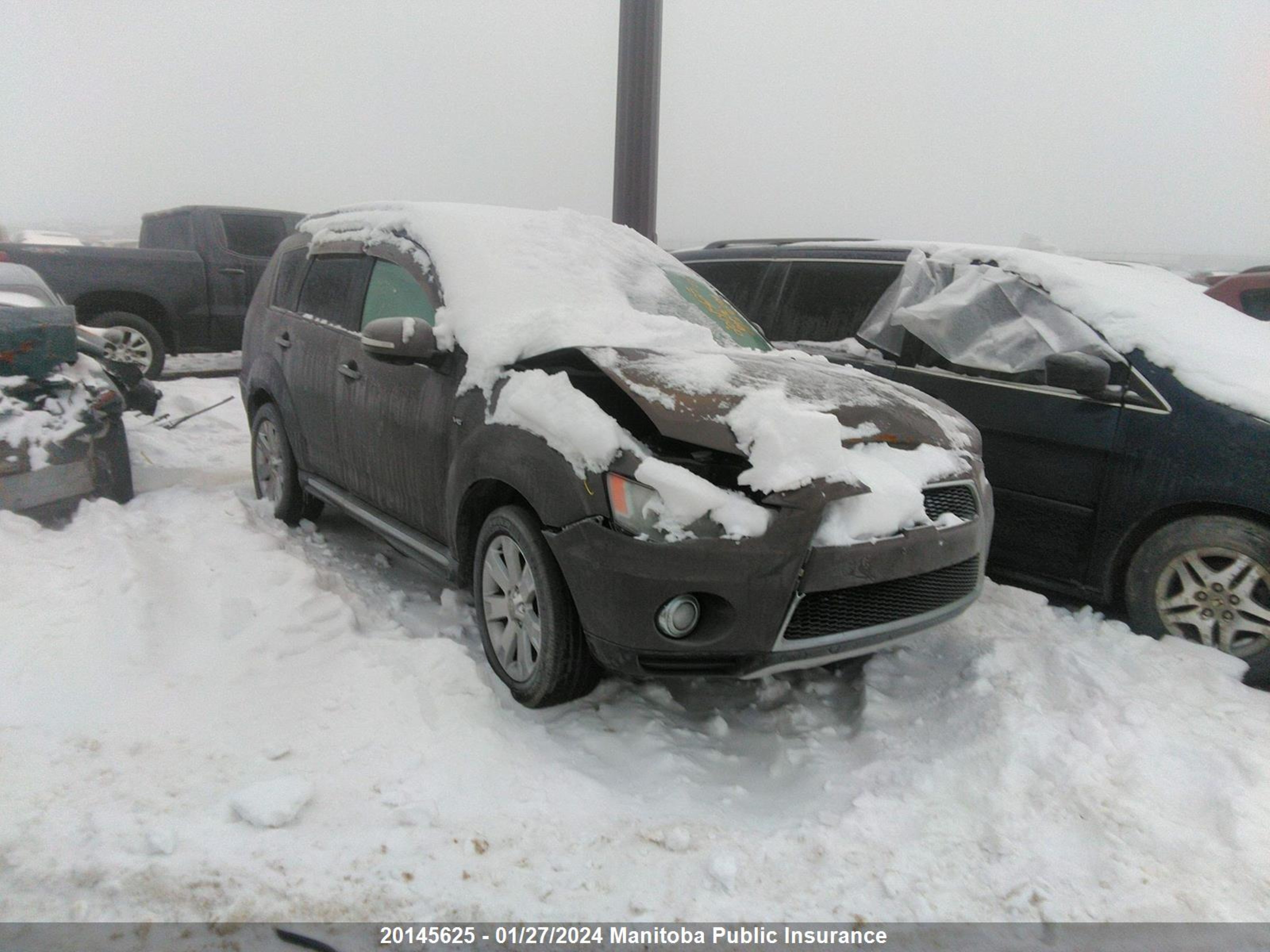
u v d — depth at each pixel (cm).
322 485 463
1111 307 416
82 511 425
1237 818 268
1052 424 413
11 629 314
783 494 278
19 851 231
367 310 419
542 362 345
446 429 348
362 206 470
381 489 402
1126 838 261
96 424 453
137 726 286
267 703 305
